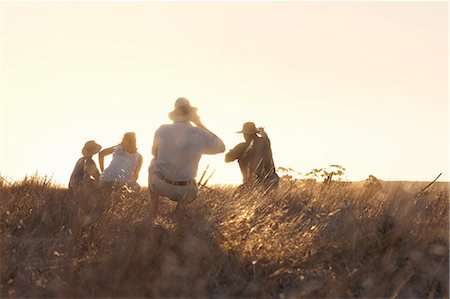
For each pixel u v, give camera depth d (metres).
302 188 9.70
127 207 8.33
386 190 8.93
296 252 6.60
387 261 6.23
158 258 6.23
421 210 7.76
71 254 6.55
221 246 6.60
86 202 8.58
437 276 6.10
